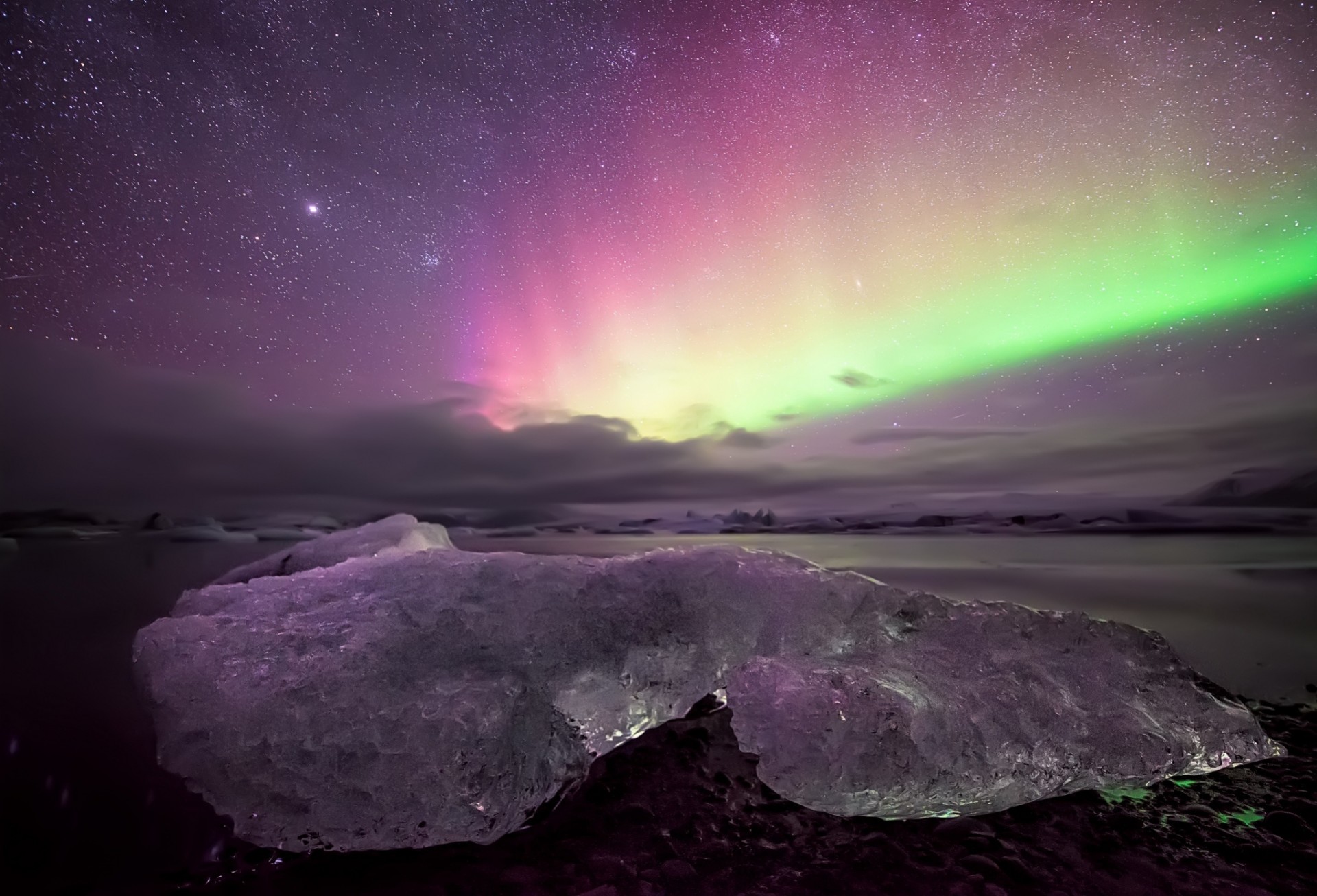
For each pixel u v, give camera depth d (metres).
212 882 1.66
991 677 2.36
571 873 1.69
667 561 2.73
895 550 9.32
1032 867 1.72
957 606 2.69
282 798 1.90
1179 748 2.23
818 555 8.48
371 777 1.88
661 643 2.55
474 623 2.30
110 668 3.36
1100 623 2.63
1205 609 4.82
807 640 2.57
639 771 2.29
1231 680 3.25
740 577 2.70
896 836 1.88
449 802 1.85
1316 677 3.28
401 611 2.29
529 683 2.19
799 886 1.62
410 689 2.05
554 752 2.09
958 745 2.04
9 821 1.95
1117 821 1.97
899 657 2.46
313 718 1.94
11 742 2.50
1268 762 2.35
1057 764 2.11
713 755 2.42
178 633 2.23
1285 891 1.61
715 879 1.66
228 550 9.40
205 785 1.96
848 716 2.05
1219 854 1.78
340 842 1.85
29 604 4.91
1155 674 2.50
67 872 1.70
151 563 7.39
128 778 2.24
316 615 2.32
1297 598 5.24
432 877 1.68
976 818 1.99
